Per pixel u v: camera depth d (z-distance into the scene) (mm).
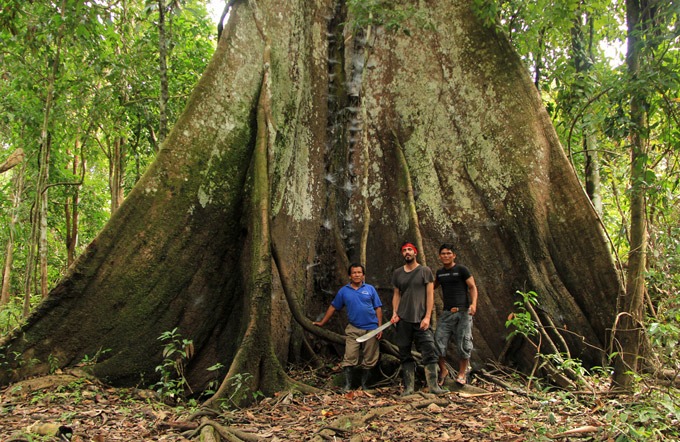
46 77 9727
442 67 8391
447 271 6402
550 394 5551
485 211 7773
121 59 10555
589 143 9914
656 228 6648
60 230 18047
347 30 8781
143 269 6438
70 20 8359
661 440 3779
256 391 5758
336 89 8672
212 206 6836
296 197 7883
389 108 8539
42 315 6125
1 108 10695
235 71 7254
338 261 8070
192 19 12602
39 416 4816
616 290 7027
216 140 6969
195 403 5680
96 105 10570
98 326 6238
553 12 7973
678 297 5293
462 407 5281
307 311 7773
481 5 8070
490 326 7398
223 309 6848
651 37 5336
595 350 6949
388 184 8297
